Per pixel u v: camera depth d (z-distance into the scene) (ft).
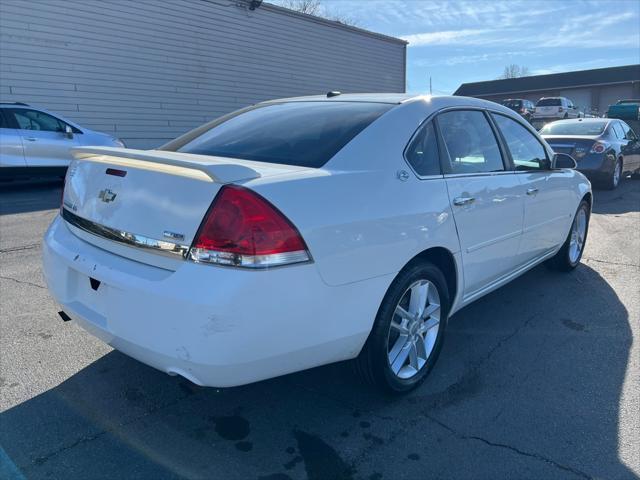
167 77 49.19
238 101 55.57
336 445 8.58
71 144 35.01
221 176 7.27
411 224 9.21
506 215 12.19
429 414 9.45
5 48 38.81
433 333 10.44
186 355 7.19
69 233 9.55
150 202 7.85
